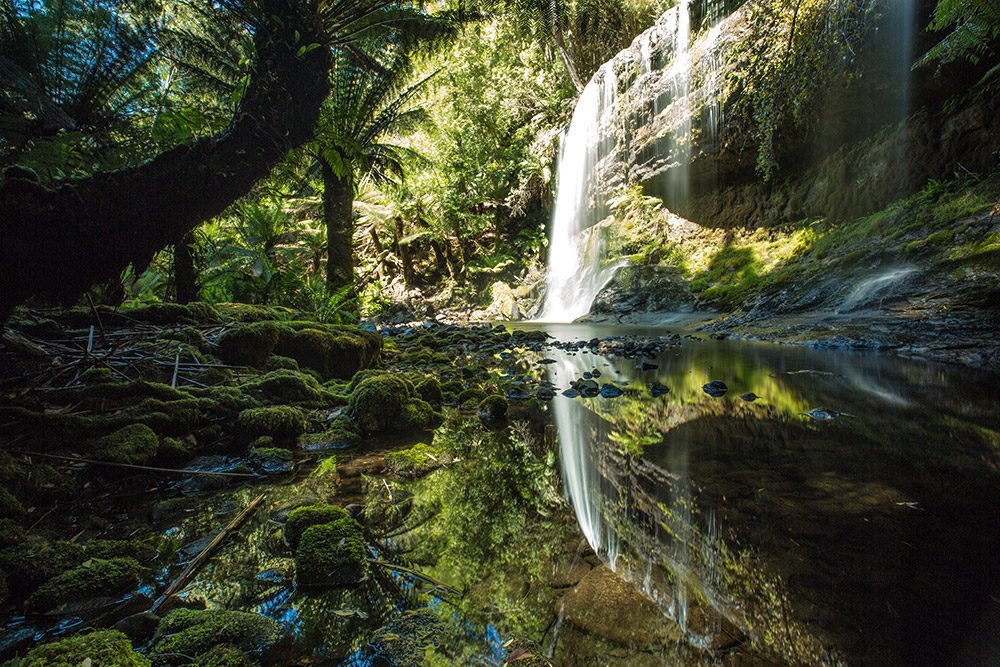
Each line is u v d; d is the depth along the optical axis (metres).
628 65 13.59
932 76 6.71
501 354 6.20
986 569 1.11
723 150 10.43
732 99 9.81
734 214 10.78
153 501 1.71
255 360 3.29
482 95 17.91
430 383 3.42
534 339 7.73
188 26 7.50
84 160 4.33
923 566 1.14
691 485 1.71
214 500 1.72
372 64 9.25
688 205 12.13
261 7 2.97
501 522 1.48
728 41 9.91
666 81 12.02
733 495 1.60
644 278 11.44
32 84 3.62
